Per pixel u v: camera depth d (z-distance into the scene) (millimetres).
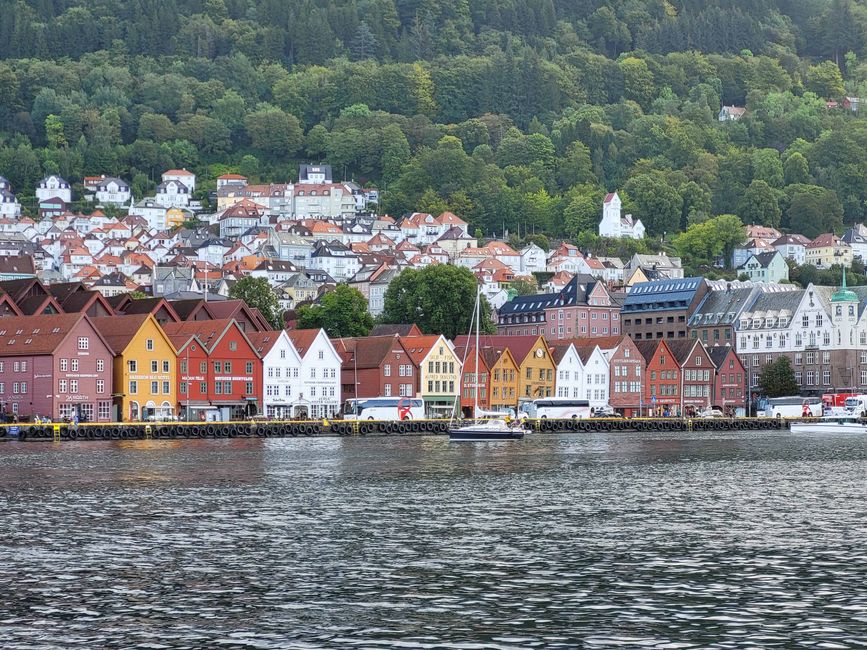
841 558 85062
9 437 194125
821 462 157625
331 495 117812
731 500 115125
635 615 69938
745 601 73000
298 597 74062
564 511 107188
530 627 67562
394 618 69438
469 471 142000
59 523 99375
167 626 67938
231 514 104750
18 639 65688
